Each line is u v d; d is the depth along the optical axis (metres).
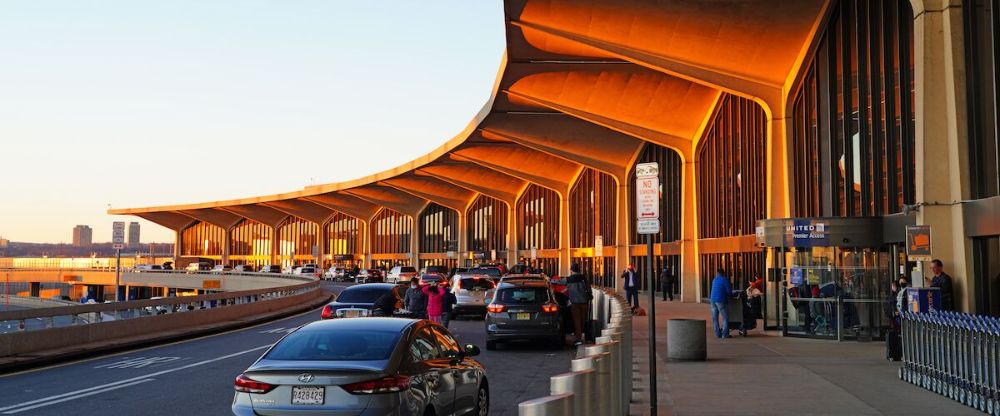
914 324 13.22
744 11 26.28
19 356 17.19
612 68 35.28
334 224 121.44
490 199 89.00
